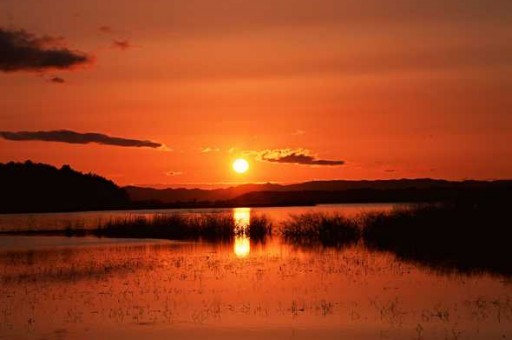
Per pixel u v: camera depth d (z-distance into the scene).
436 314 18.59
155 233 57.03
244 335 16.41
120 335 16.59
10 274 28.64
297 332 16.62
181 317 18.72
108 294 22.91
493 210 40.28
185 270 29.59
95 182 152.12
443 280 25.42
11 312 19.75
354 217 52.97
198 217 64.81
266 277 26.89
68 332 17.00
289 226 52.44
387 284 24.53
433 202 46.22
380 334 16.30
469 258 32.81
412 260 32.62
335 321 17.89
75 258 35.88
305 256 35.69
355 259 33.50
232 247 42.97
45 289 24.16
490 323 17.31
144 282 25.75
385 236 44.91
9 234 58.00
